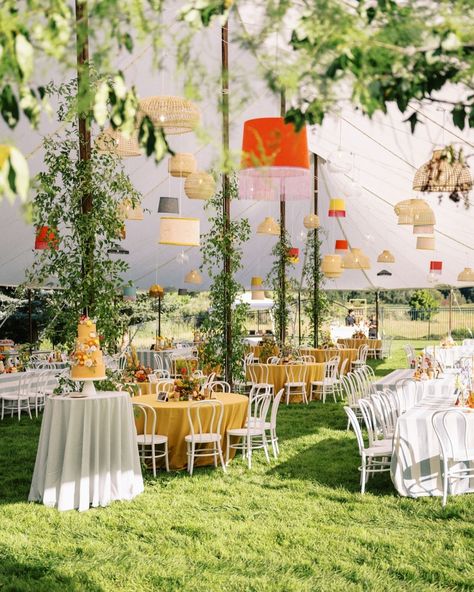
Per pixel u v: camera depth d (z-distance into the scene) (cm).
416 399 860
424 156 887
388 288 2009
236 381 1020
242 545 473
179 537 489
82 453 555
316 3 152
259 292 1817
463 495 599
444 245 1482
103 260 651
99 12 149
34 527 509
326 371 1359
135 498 589
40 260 647
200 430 683
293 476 673
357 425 614
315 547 469
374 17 157
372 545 472
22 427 970
